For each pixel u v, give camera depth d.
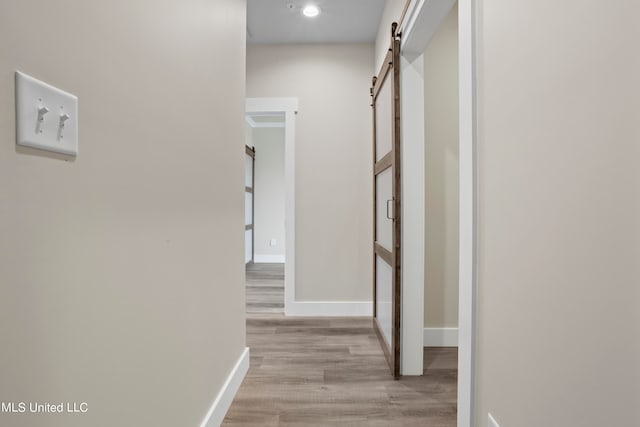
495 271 0.95
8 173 0.50
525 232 0.81
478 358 1.05
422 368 1.99
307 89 3.13
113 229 0.75
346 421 1.54
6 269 0.50
